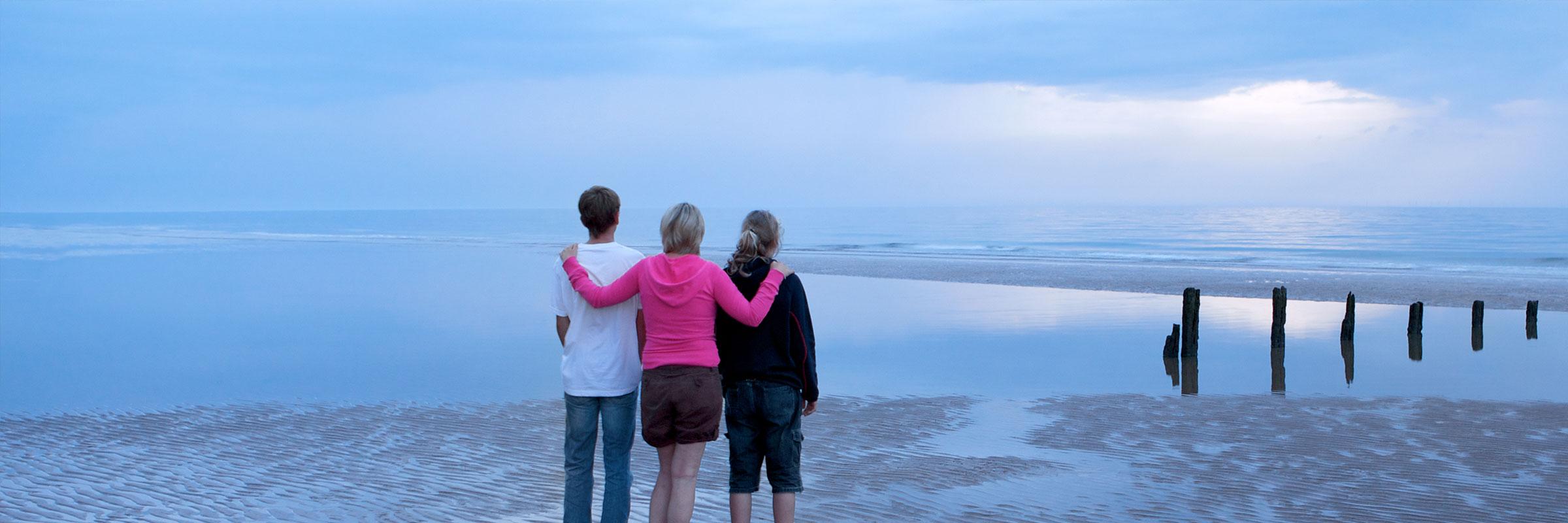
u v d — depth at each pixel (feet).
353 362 39.17
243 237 228.02
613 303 13.65
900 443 24.41
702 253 157.17
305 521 17.43
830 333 49.55
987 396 31.65
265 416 28.12
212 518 17.66
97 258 123.75
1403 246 170.91
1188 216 413.39
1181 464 21.79
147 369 37.88
